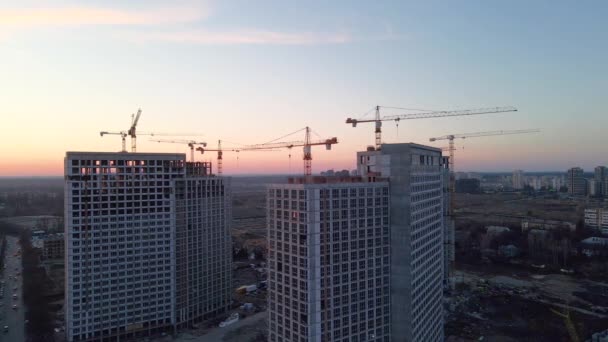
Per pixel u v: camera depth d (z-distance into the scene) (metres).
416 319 185.62
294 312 169.00
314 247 163.25
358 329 174.38
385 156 185.88
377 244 180.38
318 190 163.88
